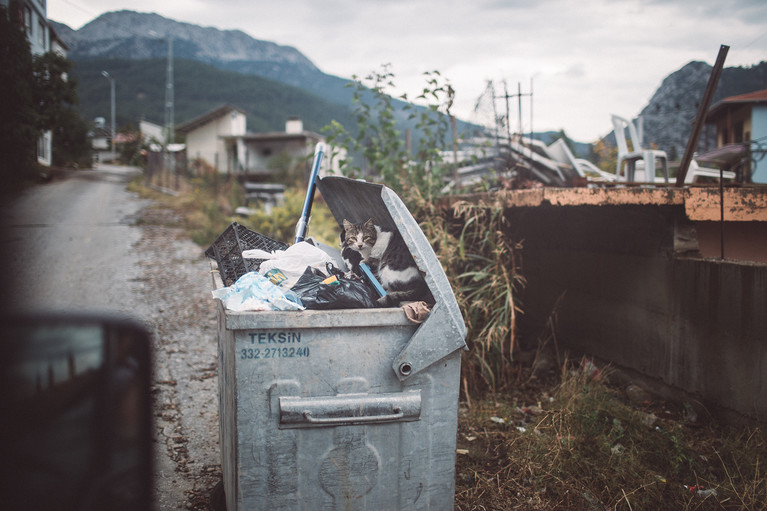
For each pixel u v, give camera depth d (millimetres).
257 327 1857
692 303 3506
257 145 40531
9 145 16328
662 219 3748
